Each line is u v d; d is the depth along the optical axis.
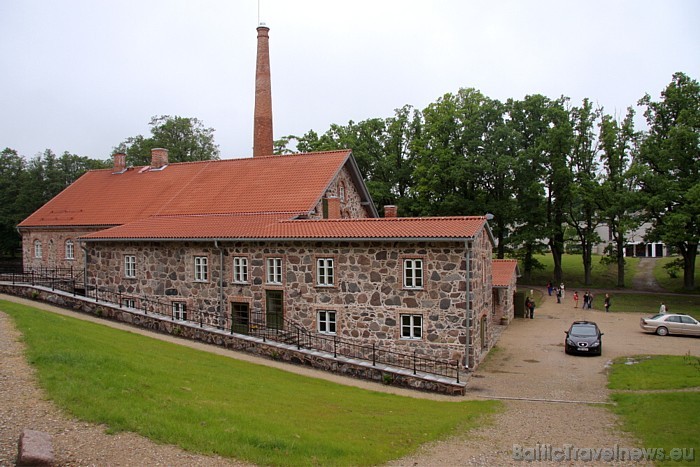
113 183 45.25
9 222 63.59
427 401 19.08
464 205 53.62
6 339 16.45
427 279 25.22
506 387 22.39
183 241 30.41
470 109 55.03
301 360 23.52
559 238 58.28
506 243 55.75
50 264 42.69
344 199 38.00
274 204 33.53
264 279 28.47
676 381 21.31
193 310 30.28
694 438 14.03
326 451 11.48
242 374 18.56
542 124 56.41
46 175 69.88
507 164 51.06
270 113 46.41
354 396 18.17
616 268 65.88
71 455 9.84
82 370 13.97
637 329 36.88
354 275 26.56
